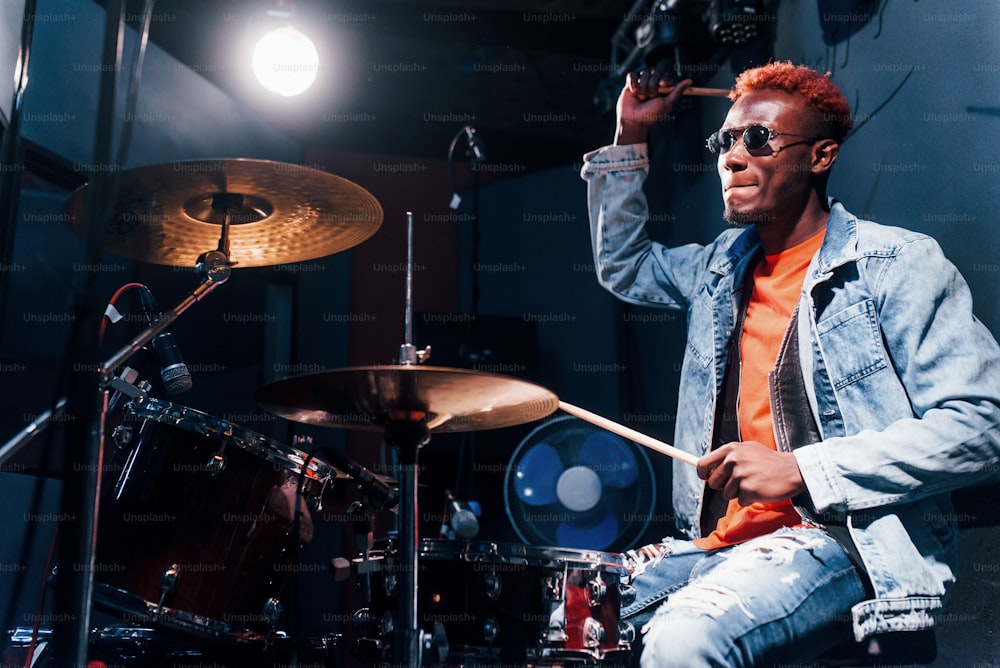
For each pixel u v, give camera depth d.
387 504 1.92
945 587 1.75
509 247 5.09
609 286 2.51
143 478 2.07
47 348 3.63
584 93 4.92
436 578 1.84
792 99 2.10
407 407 1.89
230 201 2.19
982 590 2.16
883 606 1.68
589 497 3.51
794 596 1.67
